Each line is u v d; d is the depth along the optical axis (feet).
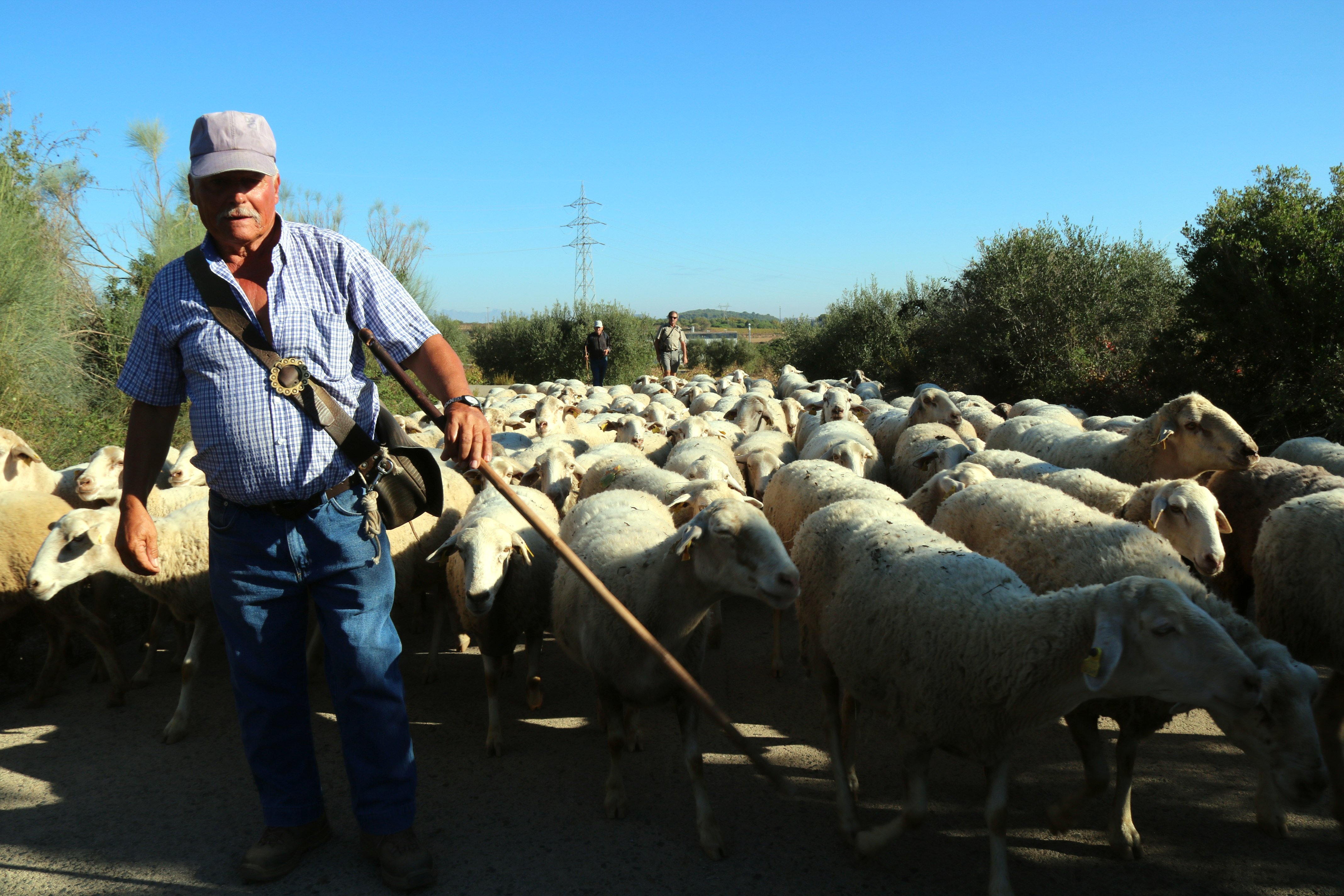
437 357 10.09
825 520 13.67
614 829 11.92
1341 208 35.32
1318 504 12.97
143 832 11.76
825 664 12.81
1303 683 9.39
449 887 10.51
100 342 34.99
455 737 15.12
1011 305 57.88
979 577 10.93
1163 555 12.21
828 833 11.82
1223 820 11.85
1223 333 38.47
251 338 9.18
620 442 31.55
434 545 18.70
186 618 15.94
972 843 11.51
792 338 102.99
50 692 16.96
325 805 12.45
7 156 35.35
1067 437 23.97
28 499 17.02
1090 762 11.06
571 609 13.51
